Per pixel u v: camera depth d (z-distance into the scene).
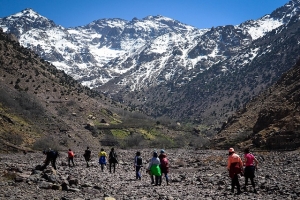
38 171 25.25
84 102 176.50
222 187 21.23
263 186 19.97
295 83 84.12
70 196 17.06
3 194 16.03
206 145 96.31
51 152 30.41
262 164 37.56
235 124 93.75
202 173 32.88
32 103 133.50
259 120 75.31
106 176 29.39
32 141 101.06
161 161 24.09
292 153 49.78
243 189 19.88
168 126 191.00
